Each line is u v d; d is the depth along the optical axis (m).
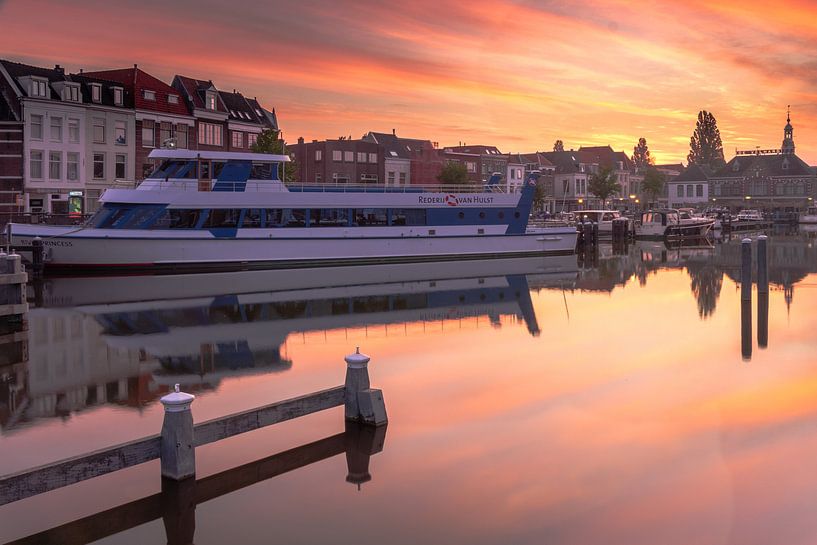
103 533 7.67
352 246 38.84
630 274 36.00
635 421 11.15
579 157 123.06
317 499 8.42
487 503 8.26
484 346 17.69
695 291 28.97
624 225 60.09
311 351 17.30
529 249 44.94
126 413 12.14
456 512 8.05
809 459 9.28
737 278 33.88
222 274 34.28
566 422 11.16
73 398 13.08
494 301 26.20
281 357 16.64
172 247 34.75
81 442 10.63
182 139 56.66
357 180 80.38
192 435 8.81
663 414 11.51
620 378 14.06
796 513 7.75
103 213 34.25
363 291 28.75
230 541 7.48
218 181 35.84
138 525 7.84
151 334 19.59
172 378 14.63
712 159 175.88
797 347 17.02
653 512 7.89
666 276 35.12
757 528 7.43
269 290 28.81
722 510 7.88
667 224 67.88
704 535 7.33
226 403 12.77
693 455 9.55
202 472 9.20
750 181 124.25
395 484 8.80
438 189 67.00
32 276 32.50
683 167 172.25
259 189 36.56
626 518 7.77
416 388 13.38
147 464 9.41
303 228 37.47
